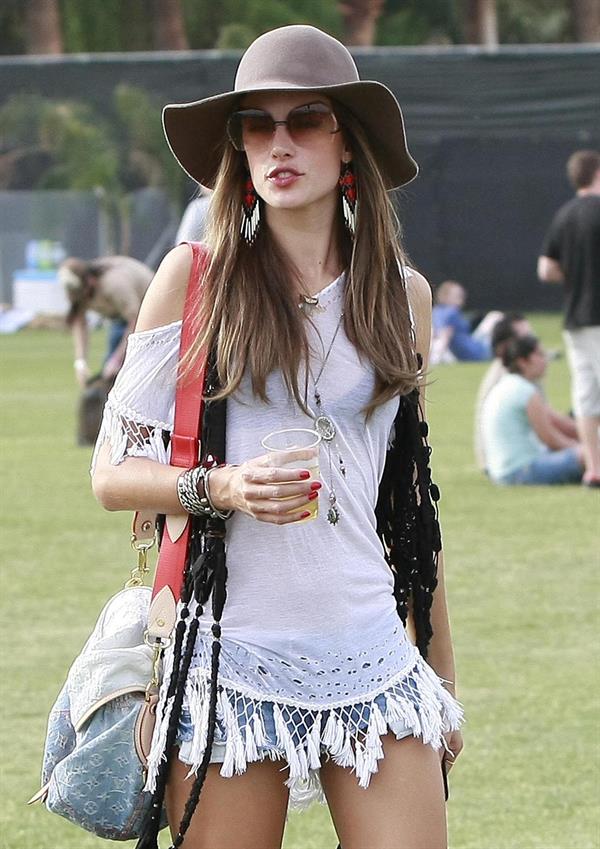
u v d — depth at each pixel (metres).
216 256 11.80
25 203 104.44
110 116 103.06
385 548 12.52
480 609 28.00
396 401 12.12
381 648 11.66
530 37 167.62
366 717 11.49
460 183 99.44
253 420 11.56
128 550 33.50
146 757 11.55
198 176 12.70
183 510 11.46
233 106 12.11
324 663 11.45
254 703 11.34
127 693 11.66
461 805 18.62
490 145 98.62
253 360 11.42
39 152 103.94
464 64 97.38
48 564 31.98
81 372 50.09
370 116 12.13
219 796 11.35
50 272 104.88
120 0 132.88
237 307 11.59
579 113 97.62
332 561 11.53
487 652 25.11
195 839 11.46
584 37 145.62
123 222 104.38
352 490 11.68
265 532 11.43
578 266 40.31
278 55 11.90
